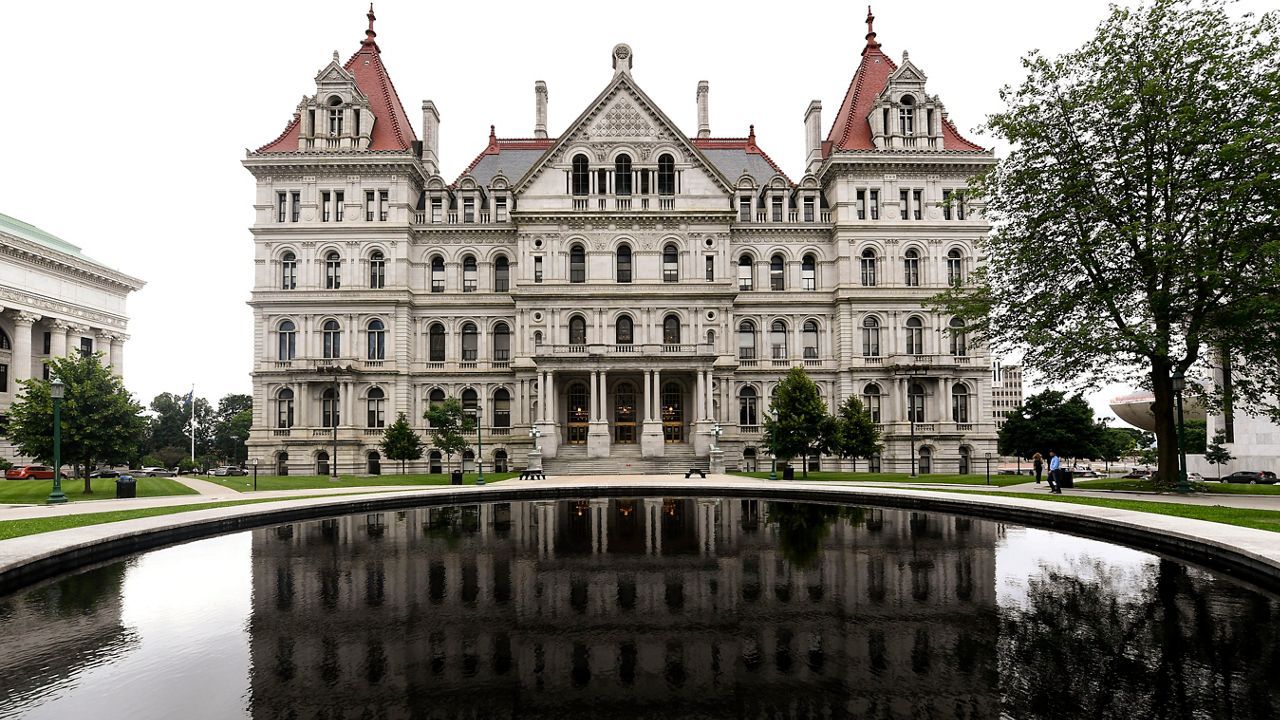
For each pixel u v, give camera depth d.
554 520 28.06
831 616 13.55
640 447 61.34
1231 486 34.34
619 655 11.52
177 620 13.61
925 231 63.72
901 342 63.31
